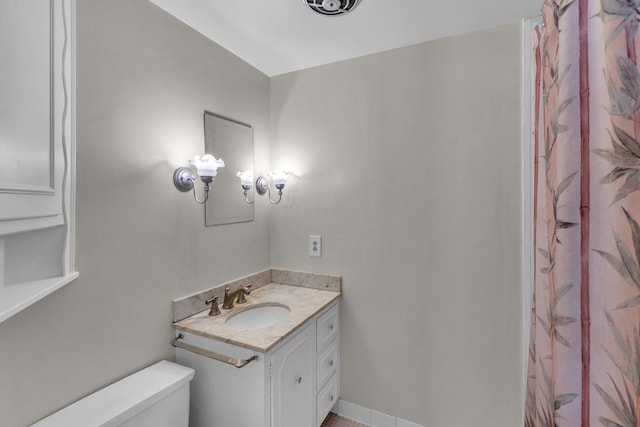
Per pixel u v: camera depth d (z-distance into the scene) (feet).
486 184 4.99
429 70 5.37
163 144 4.40
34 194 2.60
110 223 3.72
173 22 4.56
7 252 2.85
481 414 5.08
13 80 2.35
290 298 5.75
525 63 4.68
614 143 2.15
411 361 5.58
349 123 6.03
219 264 5.41
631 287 2.04
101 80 3.61
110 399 3.43
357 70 5.94
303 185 6.48
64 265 3.17
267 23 4.81
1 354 2.83
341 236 6.13
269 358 3.96
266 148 6.70
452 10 4.51
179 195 4.64
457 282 5.21
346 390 6.13
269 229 6.79
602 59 2.24
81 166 3.41
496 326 4.95
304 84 6.44
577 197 2.42
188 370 4.11
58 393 3.23
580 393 2.36
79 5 3.37
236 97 5.81
